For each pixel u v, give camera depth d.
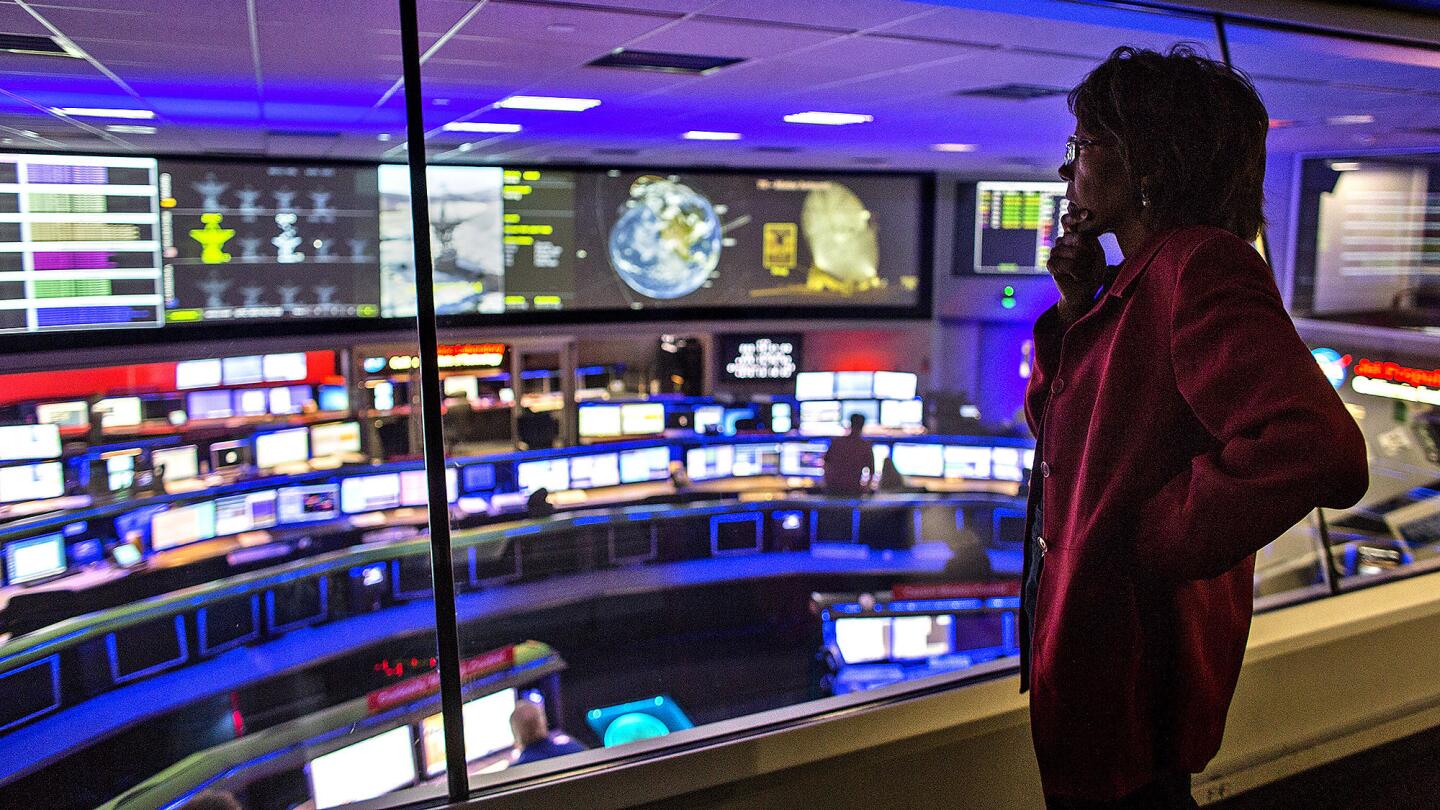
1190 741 1.40
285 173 10.02
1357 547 5.98
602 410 11.45
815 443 10.55
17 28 3.80
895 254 12.49
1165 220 1.28
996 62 4.43
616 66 4.79
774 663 7.30
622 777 1.88
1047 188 12.28
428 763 4.77
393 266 10.65
